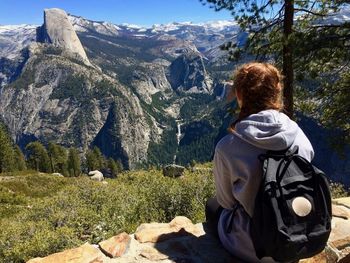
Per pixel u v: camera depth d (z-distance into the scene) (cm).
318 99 1362
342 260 354
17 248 650
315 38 1171
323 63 1204
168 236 354
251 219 265
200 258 317
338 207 448
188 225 381
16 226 804
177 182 894
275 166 247
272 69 276
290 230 236
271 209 238
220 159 275
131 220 786
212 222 342
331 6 1273
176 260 317
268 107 269
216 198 324
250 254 275
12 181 4534
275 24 1323
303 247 241
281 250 239
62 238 655
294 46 1165
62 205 922
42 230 729
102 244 345
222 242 302
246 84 272
